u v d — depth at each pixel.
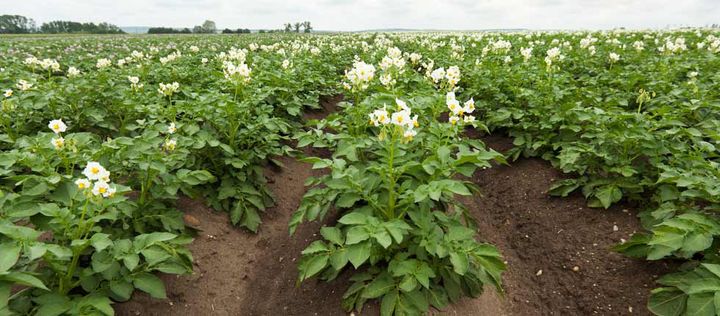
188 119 5.51
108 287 3.09
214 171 5.29
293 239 4.84
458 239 3.23
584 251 4.17
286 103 7.27
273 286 4.15
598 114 5.17
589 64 10.52
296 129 7.22
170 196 4.15
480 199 5.68
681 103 5.82
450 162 3.52
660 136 4.65
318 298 3.70
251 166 5.38
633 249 3.68
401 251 3.48
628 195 4.56
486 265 3.10
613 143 4.80
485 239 4.84
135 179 4.14
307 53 13.34
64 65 12.16
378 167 3.57
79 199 3.09
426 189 3.12
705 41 13.12
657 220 4.02
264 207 5.27
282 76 8.10
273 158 6.40
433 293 3.33
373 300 3.41
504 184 5.83
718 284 2.62
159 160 3.90
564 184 5.04
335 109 9.70
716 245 3.20
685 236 3.04
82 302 2.74
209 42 25.52
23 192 3.17
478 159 3.37
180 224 4.14
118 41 26.08
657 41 14.31
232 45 23.09
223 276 4.22
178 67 10.20
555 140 5.98
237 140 5.47
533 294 3.93
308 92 9.05
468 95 8.37
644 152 4.49
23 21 60.66
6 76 7.73
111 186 3.15
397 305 3.13
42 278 2.91
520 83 7.78
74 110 6.29
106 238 2.77
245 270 4.42
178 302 3.71
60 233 2.92
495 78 8.29
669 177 3.68
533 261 4.34
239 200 5.11
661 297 3.14
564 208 4.87
